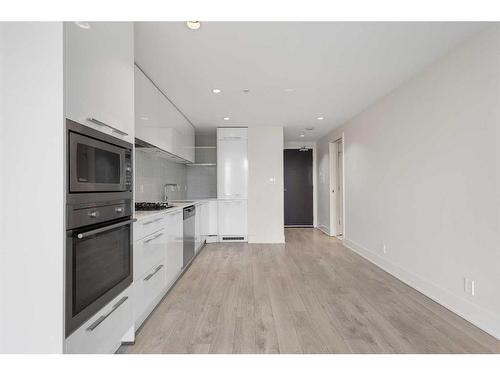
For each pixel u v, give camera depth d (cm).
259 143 581
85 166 142
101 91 158
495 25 215
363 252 466
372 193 431
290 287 326
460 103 251
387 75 317
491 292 221
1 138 126
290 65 289
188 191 657
